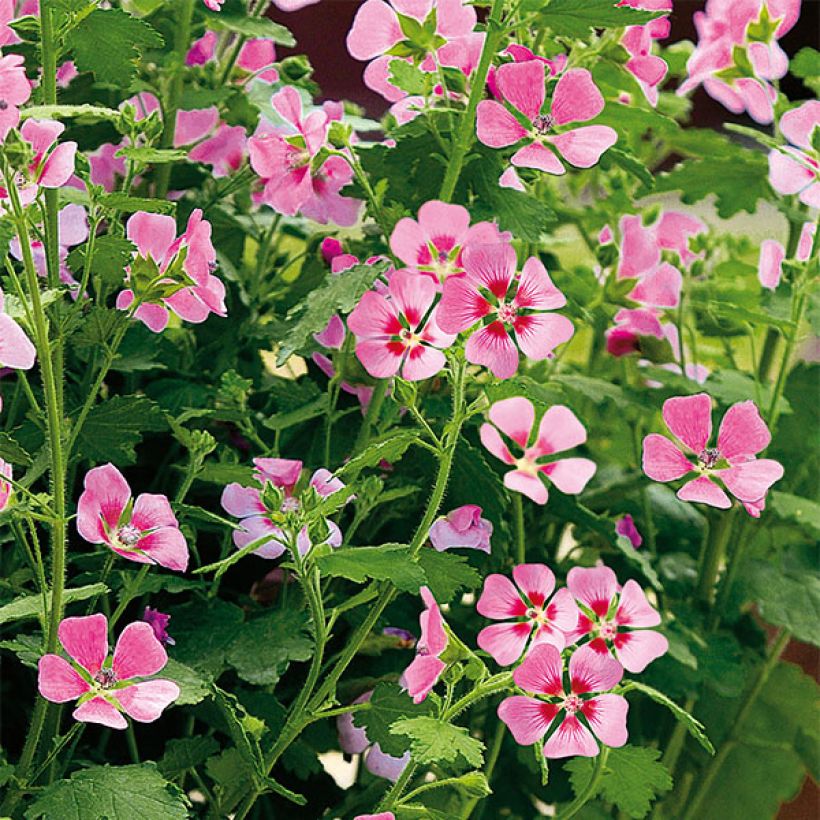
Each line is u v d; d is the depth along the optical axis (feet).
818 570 3.37
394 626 3.16
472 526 3.02
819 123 3.05
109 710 2.61
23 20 2.75
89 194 2.78
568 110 2.82
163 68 3.18
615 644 2.88
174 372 3.24
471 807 3.03
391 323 2.76
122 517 2.75
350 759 3.21
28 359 2.58
